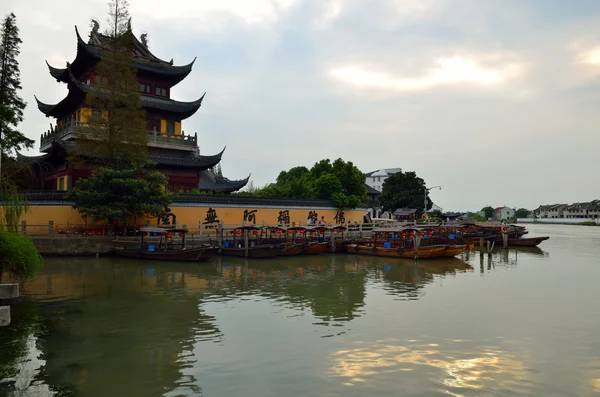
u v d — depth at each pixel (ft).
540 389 40.29
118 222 134.21
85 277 95.66
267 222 176.45
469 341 53.72
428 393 39.17
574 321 63.31
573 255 158.40
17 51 111.96
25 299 74.33
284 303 73.77
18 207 65.77
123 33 137.59
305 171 299.58
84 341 52.75
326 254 148.87
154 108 166.71
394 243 148.05
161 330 57.47
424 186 307.37
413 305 72.90
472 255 155.02
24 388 39.70
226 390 39.58
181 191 159.84
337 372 43.70
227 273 106.42
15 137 75.05
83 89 147.84
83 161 135.33
